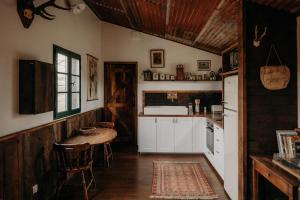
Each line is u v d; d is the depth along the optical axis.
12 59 2.55
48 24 3.36
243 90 2.73
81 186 3.71
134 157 5.44
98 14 5.85
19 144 2.60
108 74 6.46
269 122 2.75
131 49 6.32
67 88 4.04
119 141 6.65
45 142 3.19
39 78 2.72
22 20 2.72
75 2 4.37
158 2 3.77
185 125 5.66
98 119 5.95
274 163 2.33
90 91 5.37
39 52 3.12
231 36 4.30
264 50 2.73
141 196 3.47
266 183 2.64
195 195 3.50
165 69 6.32
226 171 3.50
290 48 2.73
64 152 3.15
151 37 6.30
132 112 6.54
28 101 2.64
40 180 3.07
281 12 2.73
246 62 2.73
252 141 2.76
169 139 5.69
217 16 3.60
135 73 6.43
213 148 4.55
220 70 6.16
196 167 4.74
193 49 6.27
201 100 6.32
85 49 5.04
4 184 2.34
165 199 3.38
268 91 2.74
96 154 5.39
